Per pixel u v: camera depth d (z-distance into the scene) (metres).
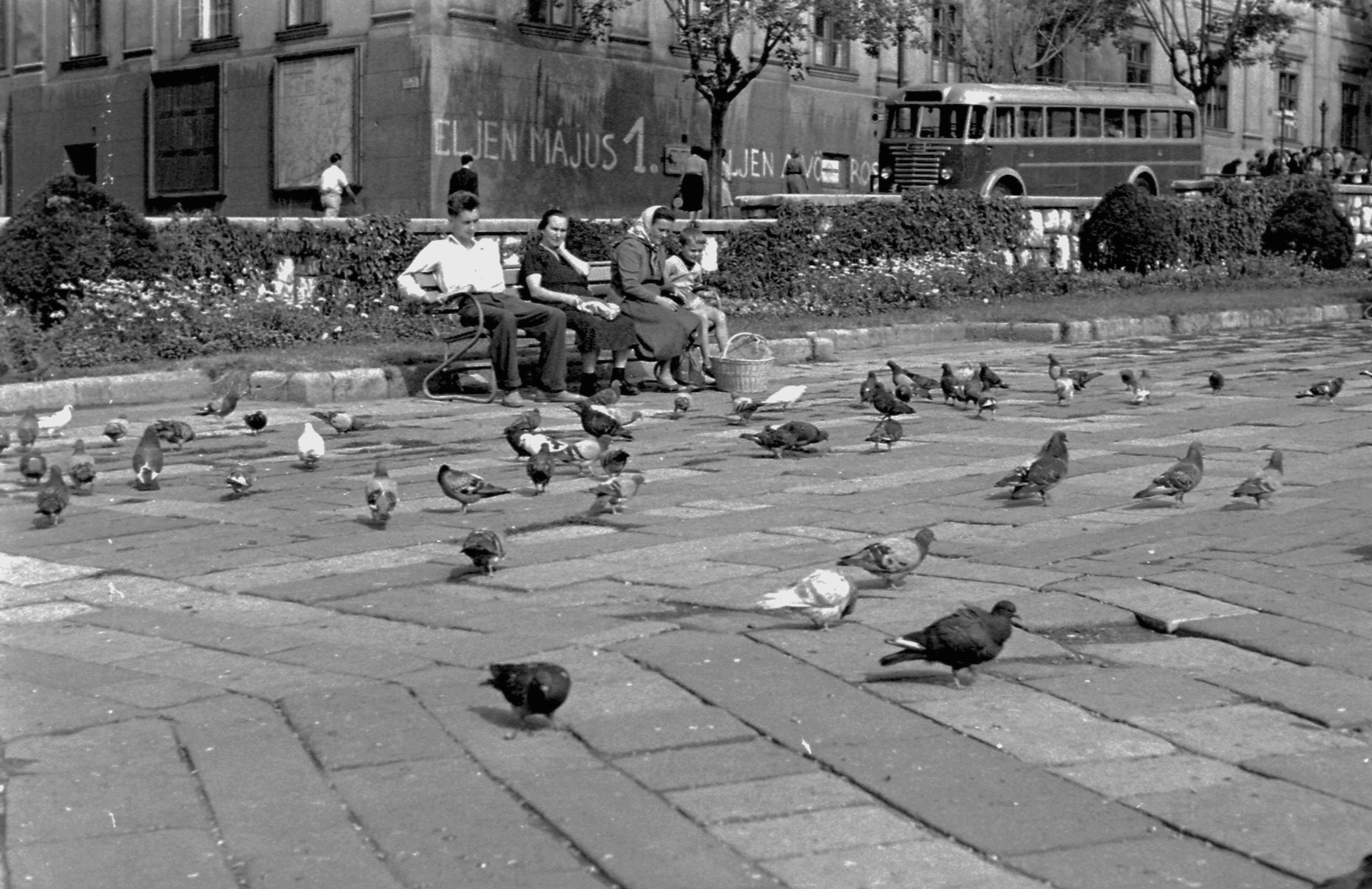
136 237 18.16
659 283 15.38
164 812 4.84
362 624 6.95
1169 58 50.69
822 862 4.36
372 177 32.62
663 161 36.53
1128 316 21.92
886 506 9.26
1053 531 8.41
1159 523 8.45
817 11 33.88
